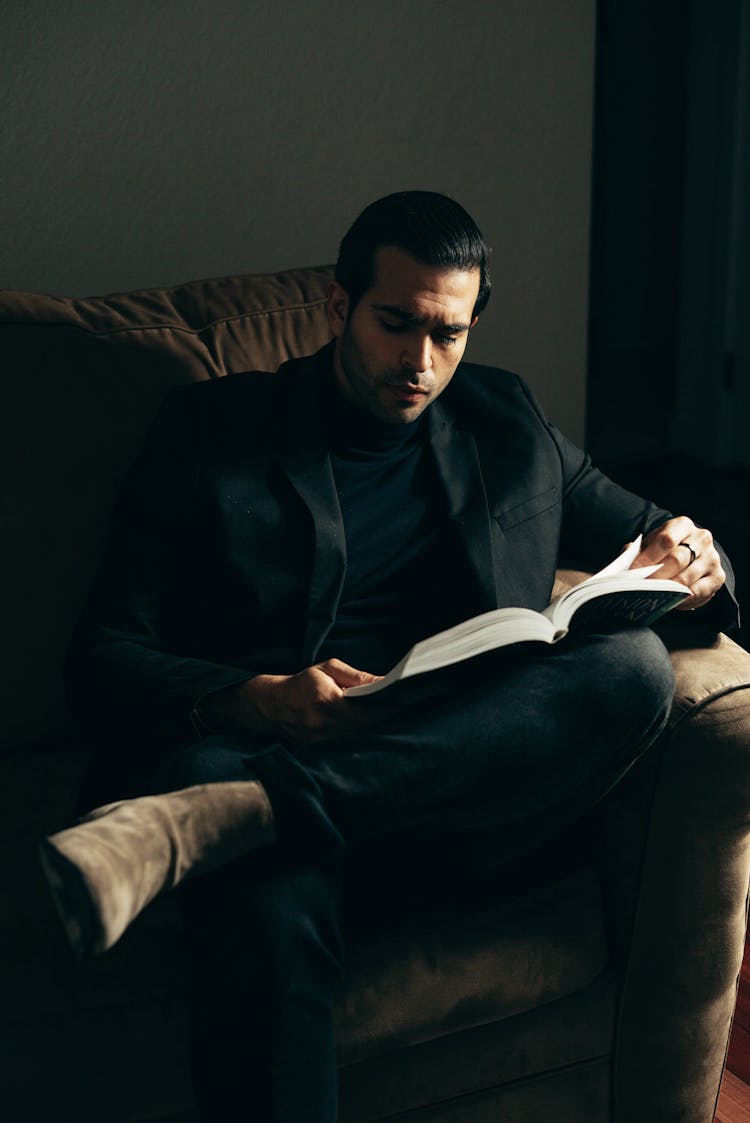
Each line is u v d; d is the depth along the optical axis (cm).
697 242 371
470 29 202
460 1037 121
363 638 133
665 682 117
